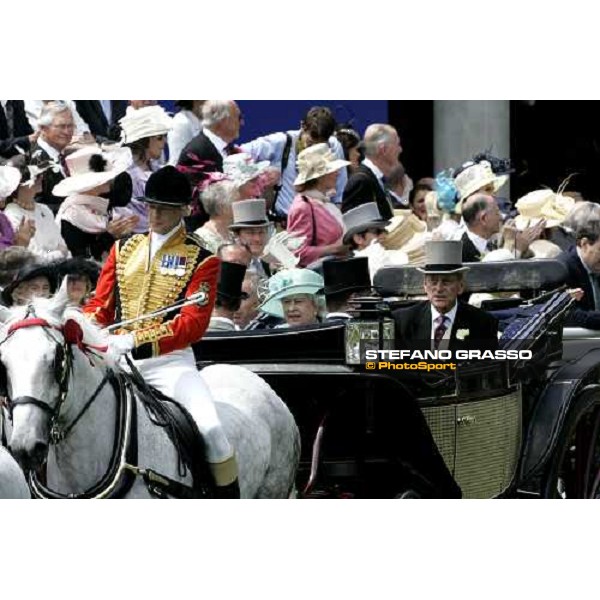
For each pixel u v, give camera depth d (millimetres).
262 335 32625
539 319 36656
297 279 35406
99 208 41125
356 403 32438
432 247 34375
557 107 63906
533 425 36562
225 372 31422
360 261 35250
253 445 30047
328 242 44875
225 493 28484
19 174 39500
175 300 28859
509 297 41844
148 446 27406
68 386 25828
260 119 52375
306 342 32531
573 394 36844
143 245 29391
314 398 32781
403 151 61875
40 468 26531
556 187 63906
